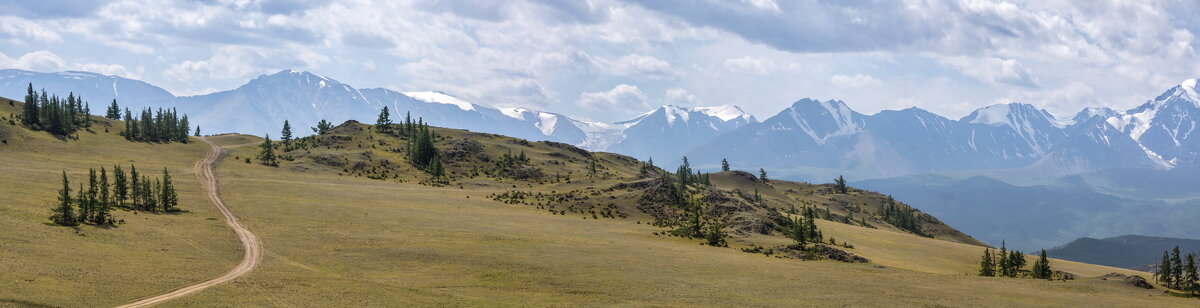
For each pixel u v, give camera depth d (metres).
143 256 90.06
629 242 122.50
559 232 130.38
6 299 64.19
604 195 180.00
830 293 83.56
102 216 109.69
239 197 152.75
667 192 177.25
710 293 81.44
